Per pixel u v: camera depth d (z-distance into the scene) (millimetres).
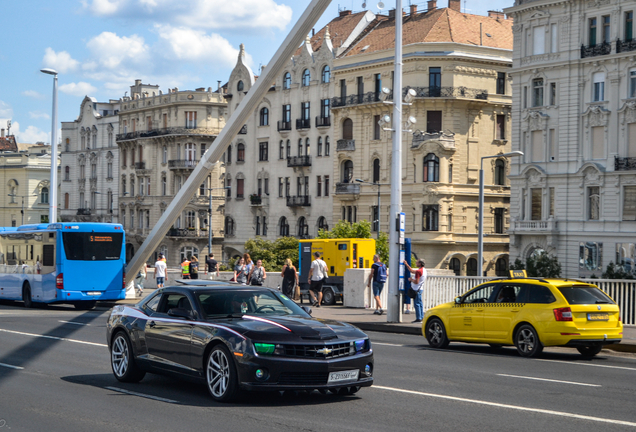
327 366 10562
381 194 73562
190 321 11586
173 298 12336
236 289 12188
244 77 88125
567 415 10258
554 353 18797
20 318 27578
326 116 79312
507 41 75000
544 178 62531
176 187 94375
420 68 71250
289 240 73250
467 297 19031
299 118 81875
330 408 10695
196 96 92875
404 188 73000
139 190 99750
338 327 11328
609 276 55469
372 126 74750
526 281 17953
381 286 28781
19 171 126125
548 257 60594
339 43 81062
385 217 73250
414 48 71250
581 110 60438
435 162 71438
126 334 12875
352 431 9250
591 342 17109
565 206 61344
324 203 79000
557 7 61625
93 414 10344
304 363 10469
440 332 19328
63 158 114250
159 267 41969
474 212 73438
